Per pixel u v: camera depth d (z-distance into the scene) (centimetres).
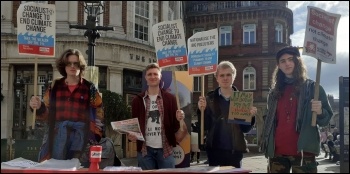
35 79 404
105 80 1533
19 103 1455
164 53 417
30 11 404
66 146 399
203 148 418
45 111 417
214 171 306
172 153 429
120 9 1609
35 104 400
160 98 428
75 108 407
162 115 423
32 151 588
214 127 410
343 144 332
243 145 404
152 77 424
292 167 354
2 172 303
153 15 1784
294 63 361
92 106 419
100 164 421
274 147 360
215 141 408
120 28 1595
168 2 1878
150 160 420
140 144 426
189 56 418
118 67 1539
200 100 406
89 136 407
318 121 348
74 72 407
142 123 425
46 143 411
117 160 454
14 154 591
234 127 406
